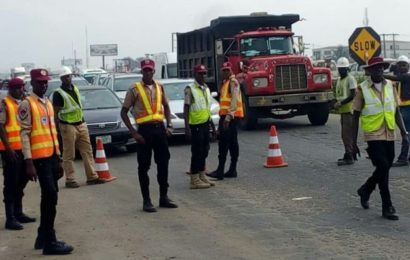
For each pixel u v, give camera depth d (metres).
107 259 7.22
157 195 10.77
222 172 11.98
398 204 9.33
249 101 19.66
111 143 15.37
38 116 7.39
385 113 8.54
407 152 12.44
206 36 23.45
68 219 9.28
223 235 8.03
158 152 9.69
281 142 16.92
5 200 8.88
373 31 17.50
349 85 12.47
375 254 6.95
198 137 11.07
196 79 11.06
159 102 9.58
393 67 13.42
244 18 22.45
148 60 9.50
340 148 15.34
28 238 8.37
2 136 8.55
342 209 9.16
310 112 20.45
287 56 20.00
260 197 10.24
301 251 7.18
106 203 10.34
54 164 7.54
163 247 7.60
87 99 16.44
